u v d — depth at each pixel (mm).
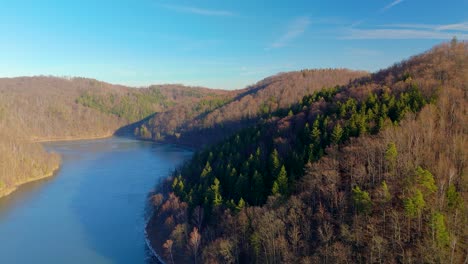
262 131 137250
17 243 105188
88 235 110375
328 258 70062
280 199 86750
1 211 131375
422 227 68750
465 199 71125
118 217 124000
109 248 102250
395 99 113812
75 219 122750
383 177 81125
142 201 139625
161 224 108812
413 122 91938
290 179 94500
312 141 107625
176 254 93562
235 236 84000
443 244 62938
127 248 102312
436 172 77875
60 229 114938
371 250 67188
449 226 66688
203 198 105562
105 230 113750
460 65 130000
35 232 112688
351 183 82812
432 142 87375
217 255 81500
